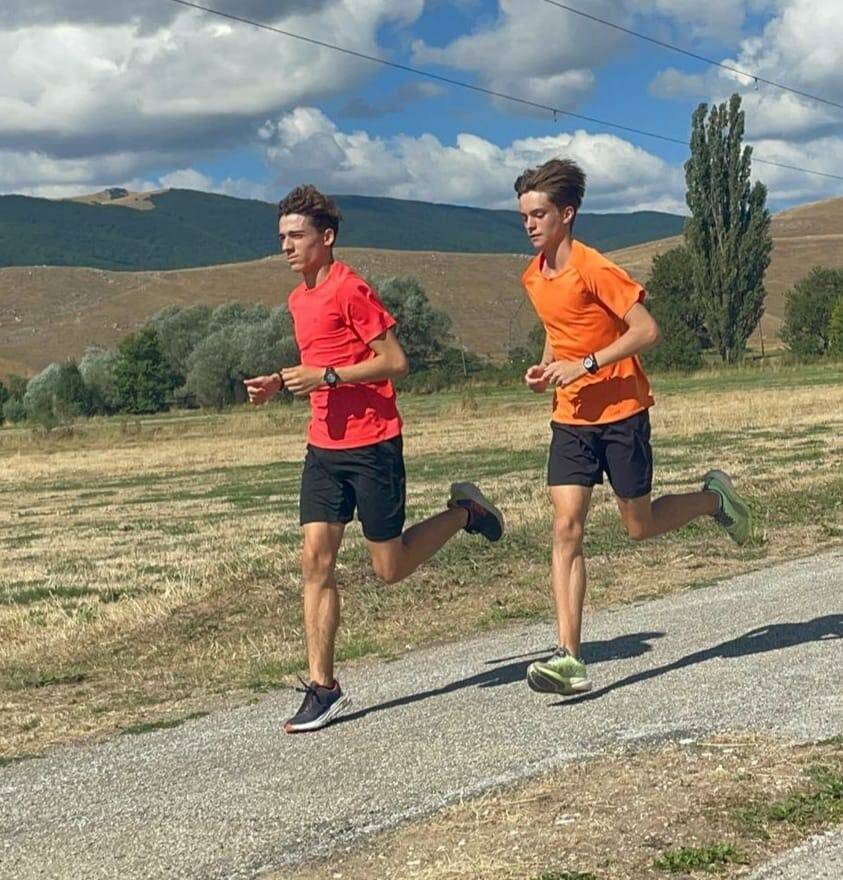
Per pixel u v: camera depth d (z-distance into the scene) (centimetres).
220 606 1051
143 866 431
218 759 557
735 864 386
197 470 3056
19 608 1157
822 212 18362
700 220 6481
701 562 1093
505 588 1048
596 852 400
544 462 2481
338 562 1183
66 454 3934
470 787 472
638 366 595
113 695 755
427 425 4019
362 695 655
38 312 13900
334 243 584
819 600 818
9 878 433
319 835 442
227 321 7344
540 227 582
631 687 604
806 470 1759
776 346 9569
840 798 427
